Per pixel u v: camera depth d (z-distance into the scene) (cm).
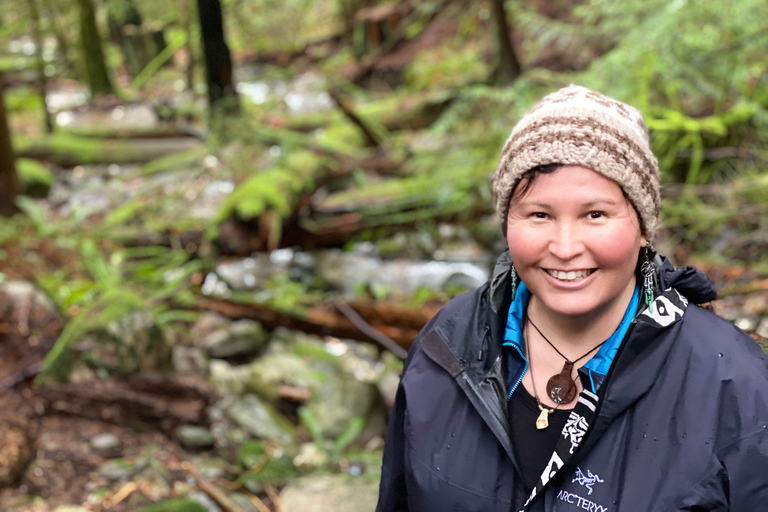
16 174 557
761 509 94
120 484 292
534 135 98
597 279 100
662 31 489
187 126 805
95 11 1011
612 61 507
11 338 374
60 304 410
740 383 96
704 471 95
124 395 340
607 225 98
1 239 476
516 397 110
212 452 327
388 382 413
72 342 356
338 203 572
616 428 101
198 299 443
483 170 523
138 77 1073
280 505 288
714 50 489
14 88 1070
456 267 534
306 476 311
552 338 108
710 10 488
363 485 295
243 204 505
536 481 105
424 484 111
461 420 111
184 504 278
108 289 395
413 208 555
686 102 522
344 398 369
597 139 95
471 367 111
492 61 743
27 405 327
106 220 568
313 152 613
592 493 100
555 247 99
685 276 104
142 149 777
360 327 405
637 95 489
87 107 951
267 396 387
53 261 478
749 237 434
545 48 752
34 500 276
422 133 682
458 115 579
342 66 1076
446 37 987
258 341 443
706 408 97
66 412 329
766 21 488
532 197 100
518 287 113
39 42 817
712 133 487
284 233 552
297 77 1085
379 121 728
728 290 369
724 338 100
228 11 1271
